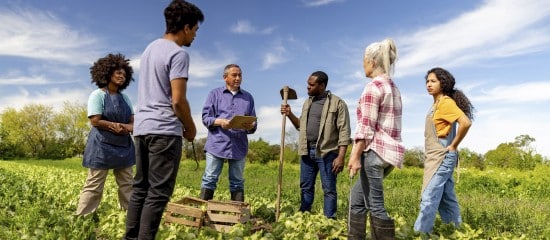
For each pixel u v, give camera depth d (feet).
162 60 12.71
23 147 197.77
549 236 19.56
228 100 21.54
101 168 18.29
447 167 17.63
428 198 17.69
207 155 21.39
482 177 54.03
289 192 34.73
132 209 13.15
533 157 89.20
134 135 13.15
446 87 18.25
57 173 51.44
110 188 31.42
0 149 192.44
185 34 13.42
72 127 200.34
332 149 20.57
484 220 21.79
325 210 20.77
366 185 14.44
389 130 14.35
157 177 12.64
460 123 17.25
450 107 17.51
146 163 13.23
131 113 19.56
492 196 36.17
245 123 19.06
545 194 44.91
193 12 13.28
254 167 88.28
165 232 15.33
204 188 21.21
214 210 17.67
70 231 15.51
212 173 21.34
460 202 28.76
